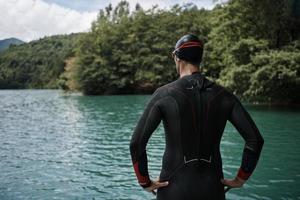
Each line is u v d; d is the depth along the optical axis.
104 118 26.66
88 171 10.99
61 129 21.23
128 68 67.12
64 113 31.56
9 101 52.00
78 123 24.02
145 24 70.69
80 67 68.06
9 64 154.25
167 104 2.74
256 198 8.02
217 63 46.84
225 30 35.72
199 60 2.89
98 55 68.31
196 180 2.70
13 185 9.52
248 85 31.14
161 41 67.44
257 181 9.34
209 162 2.73
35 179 10.12
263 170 10.50
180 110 2.72
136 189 8.98
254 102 34.19
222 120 2.77
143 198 8.27
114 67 67.06
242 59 33.12
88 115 29.12
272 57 29.64
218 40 38.09
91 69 67.00
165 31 67.56
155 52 67.31
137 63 66.75
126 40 68.06
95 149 14.73
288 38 34.81
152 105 2.77
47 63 148.12
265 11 33.84
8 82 148.25
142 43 67.31
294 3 33.78
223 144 14.55
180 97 2.74
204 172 2.72
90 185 9.42
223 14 35.88
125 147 15.06
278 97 33.00
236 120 2.78
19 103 47.28
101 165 11.80
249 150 2.75
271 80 30.02
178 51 2.88
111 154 13.65
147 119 2.76
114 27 71.44
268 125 20.08
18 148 15.27
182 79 2.81
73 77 69.88
